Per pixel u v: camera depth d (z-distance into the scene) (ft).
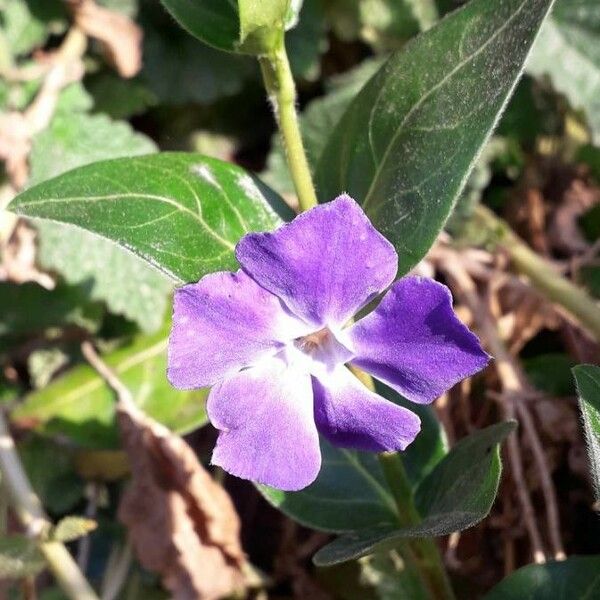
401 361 0.36
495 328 0.71
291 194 0.73
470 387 0.70
